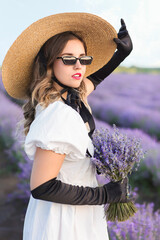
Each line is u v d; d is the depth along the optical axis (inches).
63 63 44.1
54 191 36.2
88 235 42.4
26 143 37.7
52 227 41.2
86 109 46.6
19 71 49.6
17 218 117.4
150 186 145.3
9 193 140.6
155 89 316.2
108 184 42.4
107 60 58.1
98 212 45.1
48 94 42.5
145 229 74.7
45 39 44.7
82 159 42.5
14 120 215.0
